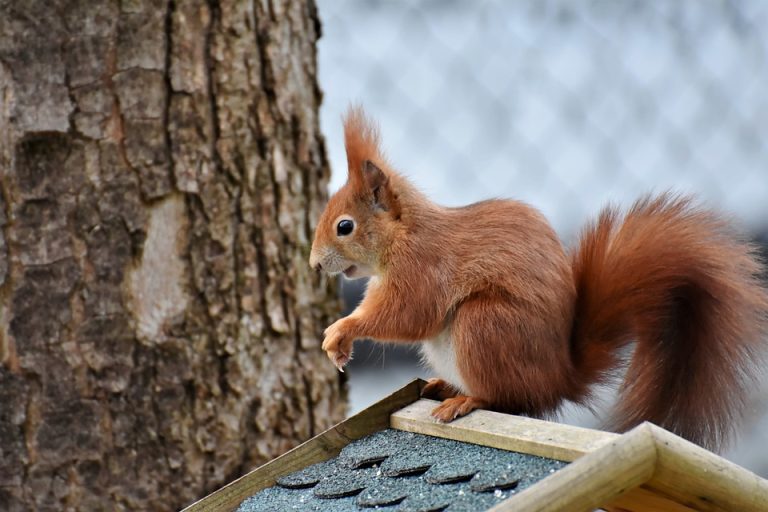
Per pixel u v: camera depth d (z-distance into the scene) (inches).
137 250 319.9
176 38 325.1
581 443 212.1
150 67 321.4
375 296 266.1
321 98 361.1
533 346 249.6
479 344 249.0
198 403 326.3
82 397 317.1
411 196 269.7
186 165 325.4
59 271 315.9
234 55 335.0
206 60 331.0
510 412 253.1
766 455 369.7
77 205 316.5
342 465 243.8
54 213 315.9
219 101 332.2
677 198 274.2
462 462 224.5
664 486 198.4
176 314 324.2
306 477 244.4
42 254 315.6
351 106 288.8
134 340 319.9
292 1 350.3
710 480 197.2
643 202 275.1
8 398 316.2
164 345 322.7
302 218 349.1
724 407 262.4
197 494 324.5
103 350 317.7
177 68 325.1
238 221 335.0
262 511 233.6
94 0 317.4
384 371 477.1
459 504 206.7
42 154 315.3
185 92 325.7
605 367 268.5
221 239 330.6
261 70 341.1
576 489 188.1
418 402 259.9
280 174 343.3
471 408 245.6
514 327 248.5
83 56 316.2
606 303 265.9
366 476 234.1
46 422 316.5
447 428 239.9
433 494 214.4
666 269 265.0
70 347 316.5
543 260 256.1
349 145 280.5
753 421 262.2
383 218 269.3
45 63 314.7
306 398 346.0
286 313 343.3
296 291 345.1
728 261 264.2
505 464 218.2
